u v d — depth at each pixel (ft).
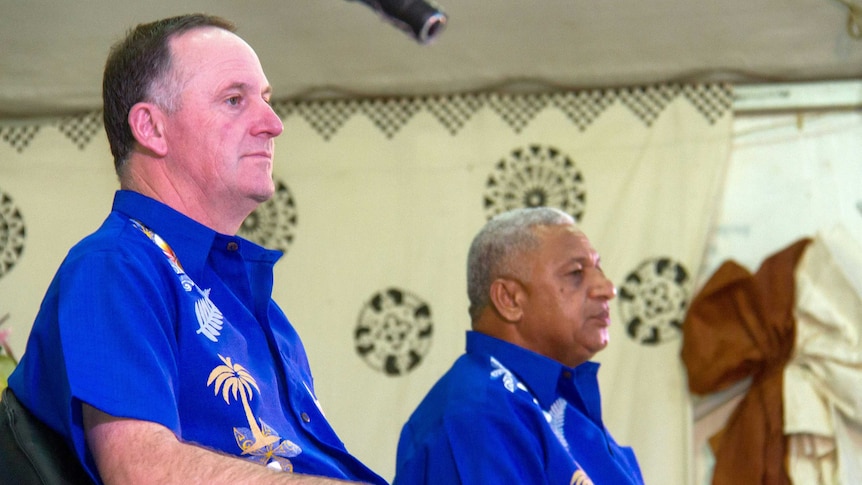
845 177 28.27
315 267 28.48
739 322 27.09
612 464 17.31
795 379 26.35
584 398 18.16
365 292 28.32
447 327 27.96
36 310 28.50
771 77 28.30
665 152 28.30
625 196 28.19
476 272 18.71
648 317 27.58
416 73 28.12
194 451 8.55
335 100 29.07
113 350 9.00
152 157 10.98
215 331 10.19
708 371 26.61
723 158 28.14
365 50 27.30
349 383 27.86
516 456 15.90
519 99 28.86
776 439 26.12
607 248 28.02
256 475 8.41
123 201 10.66
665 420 26.81
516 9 26.09
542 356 17.49
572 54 27.63
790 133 28.63
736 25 26.71
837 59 27.58
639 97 28.60
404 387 27.76
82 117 29.19
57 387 9.16
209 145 10.90
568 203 28.35
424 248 28.43
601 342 18.19
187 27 11.26
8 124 29.32
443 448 15.83
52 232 28.89
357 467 11.17
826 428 25.76
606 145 28.48
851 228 28.04
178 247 10.50
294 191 28.84
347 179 28.84
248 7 25.58
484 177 28.66
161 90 10.94
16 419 9.30
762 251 28.12
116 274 9.48
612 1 25.90
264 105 11.25
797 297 26.86
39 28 26.05
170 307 9.95
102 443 8.69
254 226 28.78
